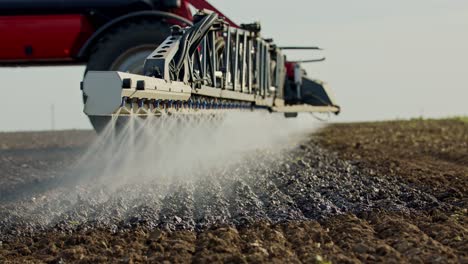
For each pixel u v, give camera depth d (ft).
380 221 17.65
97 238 16.66
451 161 34.42
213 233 16.78
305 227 17.15
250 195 21.66
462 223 17.28
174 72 25.29
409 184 24.26
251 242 15.29
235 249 14.65
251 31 37.14
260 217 18.45
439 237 15.76
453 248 14.73
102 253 15.08
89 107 18.56
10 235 17.83
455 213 18.70
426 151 39.70
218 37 32.94
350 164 30.99
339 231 16.62
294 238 15.92
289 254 14.16
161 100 22.81
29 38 32.55
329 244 15.11
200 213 19.07
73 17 32.76
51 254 15.48
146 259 14.32
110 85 18.42
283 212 18.86
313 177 25.26
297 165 29.58
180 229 17.52
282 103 45.65
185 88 25.50
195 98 28.09
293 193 22.07
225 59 33.12
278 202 20.35
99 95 18.48
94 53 32.58
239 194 22.00
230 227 17.22
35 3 33.17
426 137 52.16
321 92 50.08
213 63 30.66
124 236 16.98
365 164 30.76
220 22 30.91
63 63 34.81
